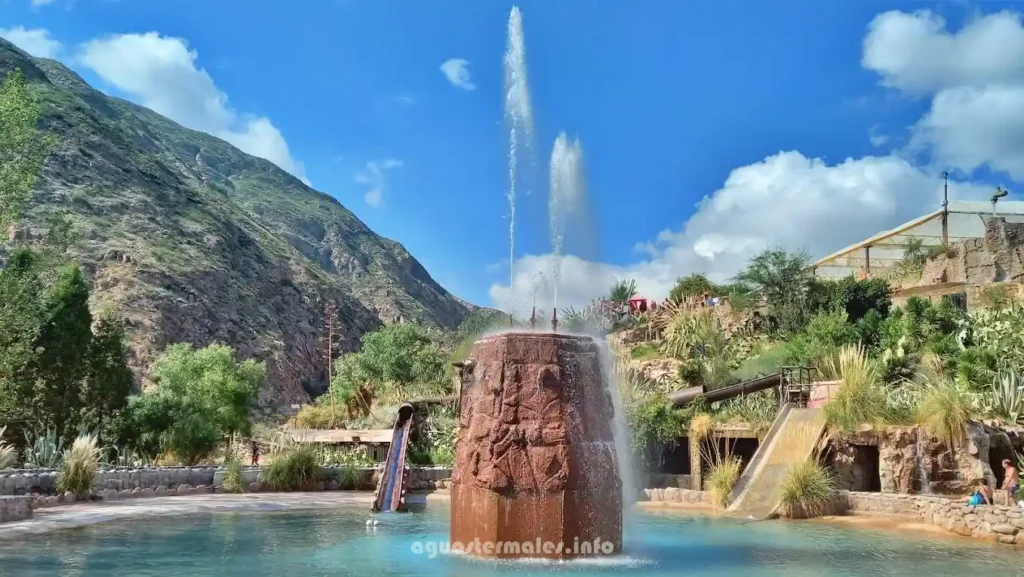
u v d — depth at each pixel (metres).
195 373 43.66
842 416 20.28
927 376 26.28
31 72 105.50
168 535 13.78
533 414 10.92
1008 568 11.03
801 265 45.25
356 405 43.72
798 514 18.00
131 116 162.50
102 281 75.88
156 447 30.50
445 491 25.72
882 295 43.06
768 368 34.25
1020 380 22.66
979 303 39.00
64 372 28.77
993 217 47.19
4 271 27.97
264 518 17.31
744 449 24.53
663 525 16.59
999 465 19.59
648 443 24.61
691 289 58.56
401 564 10.56
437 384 44.66
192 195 108.88
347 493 25.12
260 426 64.88
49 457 23.14
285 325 98.56
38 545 12.23
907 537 14.62
